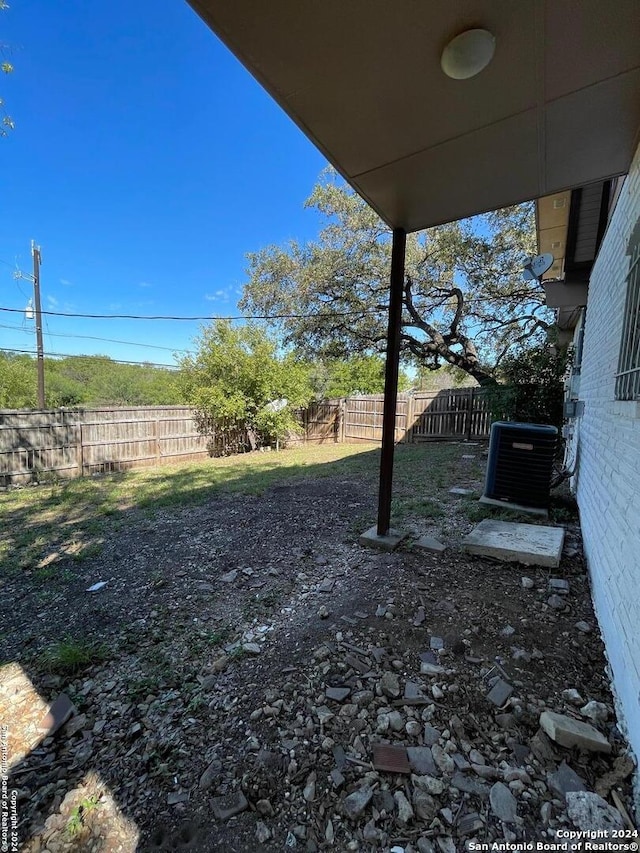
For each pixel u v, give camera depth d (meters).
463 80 1.61
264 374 10.08
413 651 1.87
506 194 2.54
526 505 4.03
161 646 2.08
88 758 1.43
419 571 2.71
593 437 3.24
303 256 10.97
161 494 5.59
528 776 1.25
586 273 4.84
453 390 10.18
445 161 2.20
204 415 9.64
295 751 1.39
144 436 8.48
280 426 10.48
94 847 1.12
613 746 1.35
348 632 2.05
